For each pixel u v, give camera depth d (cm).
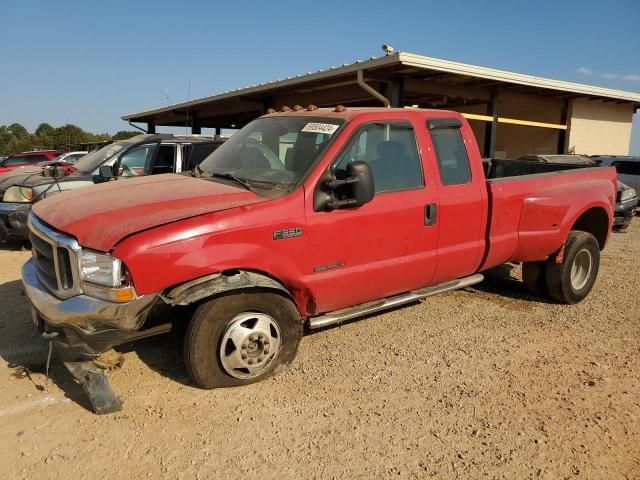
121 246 343
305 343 488
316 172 415
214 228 368
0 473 302
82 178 859
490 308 601
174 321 407
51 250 374
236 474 305
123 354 452
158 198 396
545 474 313
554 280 605
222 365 386
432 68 1173
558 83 1523
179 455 321
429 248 487
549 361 463
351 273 437
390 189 459
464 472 312
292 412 369
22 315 545
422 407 381
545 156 924
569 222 588
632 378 435
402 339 502
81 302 345
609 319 576
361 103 1570
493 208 529
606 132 1953
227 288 368
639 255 948
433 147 491
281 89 1578
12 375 414
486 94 1491
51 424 350
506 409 382
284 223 395
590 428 361
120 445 329
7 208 841
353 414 369
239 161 473
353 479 304
